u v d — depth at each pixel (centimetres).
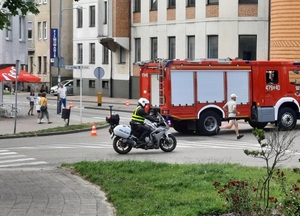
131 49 6072
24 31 4541
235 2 4972
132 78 6088
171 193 1268
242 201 971
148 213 1067
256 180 1377
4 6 1445
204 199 1183
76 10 6988
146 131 2250
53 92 7244
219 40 5028
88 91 6812
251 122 3103
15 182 1495
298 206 938
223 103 2956
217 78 2944
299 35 4366
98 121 3772
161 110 2886
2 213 1111
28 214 1102
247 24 4972
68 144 2608
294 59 4384
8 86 8344
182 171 1584
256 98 3014
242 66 2991
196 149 2388
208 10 5084
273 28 4500
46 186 1430
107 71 6456
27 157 2166
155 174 1545
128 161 1786
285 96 3080
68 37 7719
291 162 1945
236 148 2423
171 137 2298
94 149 2409
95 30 6638
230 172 1569
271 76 3052
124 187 1352
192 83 2903
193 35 5269
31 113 4356
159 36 5656
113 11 6041
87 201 1234
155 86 2944
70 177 1584
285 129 3078
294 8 4366
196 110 2911
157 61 2908
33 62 8338
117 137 2244
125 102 5694
